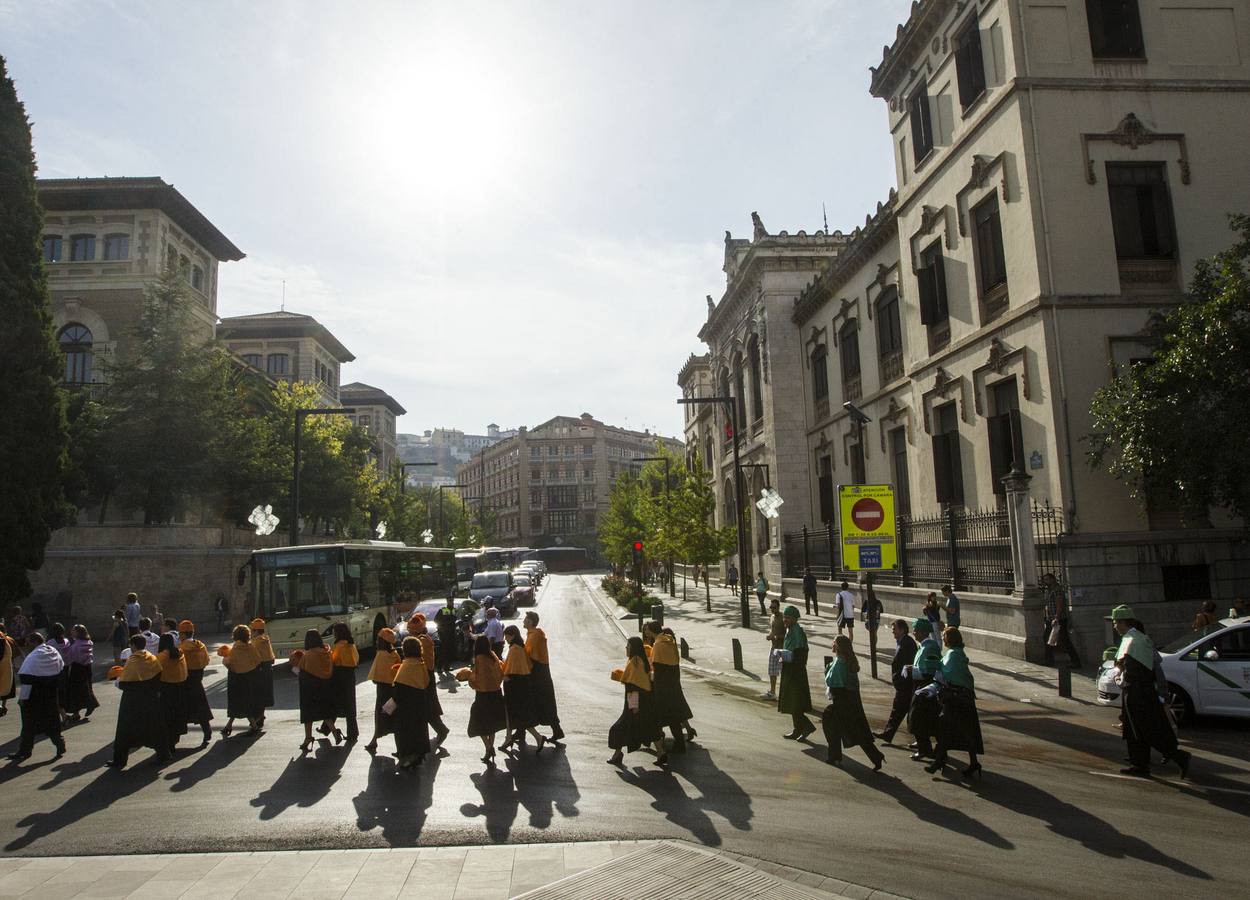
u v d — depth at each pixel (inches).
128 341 1631.4
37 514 982.4
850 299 1283.2
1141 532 686.5
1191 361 563.2
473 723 398.3
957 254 869.8
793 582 1411.2
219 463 1347.2
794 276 1576.0
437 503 3437.5
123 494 1342.3
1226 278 570.3
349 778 375.6
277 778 378.0
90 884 239.9
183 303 1414.9
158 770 399.2
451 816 309.3
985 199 808.9
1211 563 687.1
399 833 288.8
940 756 368.2
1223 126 757.3
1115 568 681.0
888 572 1001.5
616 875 239.0
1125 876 240.2
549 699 434.6
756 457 1702.8
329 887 233.9
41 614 1019.3
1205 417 545.6
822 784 352.8
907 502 1099.3
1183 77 759.7
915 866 249.3
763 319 1578.5
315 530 1934.1
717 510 2207.2
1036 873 243.0
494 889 230.1
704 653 863.7
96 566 1211.9
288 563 834.8
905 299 1003.9
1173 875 240.8
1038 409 725.9
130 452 1269.7
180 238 1770.4
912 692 441.1
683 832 285.0
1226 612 680.4
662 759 390.9
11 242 994.7
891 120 1033.5
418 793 345.4
